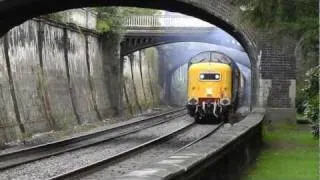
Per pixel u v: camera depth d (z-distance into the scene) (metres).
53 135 32.41
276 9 13.48
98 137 30.33
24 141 29.06
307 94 14.16
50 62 36.84
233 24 29.03
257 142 21.16
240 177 14.89
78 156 21.66
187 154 10.12
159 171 7.54
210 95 38.50
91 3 28.66
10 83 30.34
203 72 38.72
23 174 17.22
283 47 30.12
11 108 29.94
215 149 11.21
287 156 19.45
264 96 30.52
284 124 30.19
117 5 29.39
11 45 31.16
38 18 35.03
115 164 19.06
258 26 14.43
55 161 20.16
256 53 30.17
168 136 28.03
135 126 37.78
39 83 34.31
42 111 34.00
